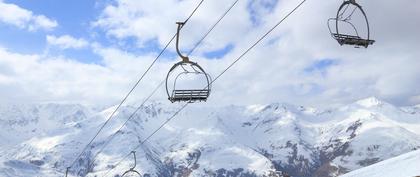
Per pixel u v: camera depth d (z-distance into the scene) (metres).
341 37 21.14
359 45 21.38
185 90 23.72
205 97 23.94
